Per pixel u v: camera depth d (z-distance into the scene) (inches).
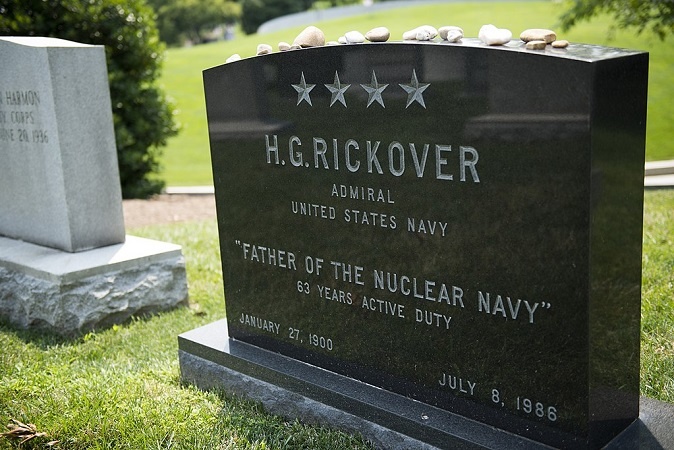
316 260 171.5
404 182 149.8
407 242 152.2
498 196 135.0
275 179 175.9
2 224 280.7
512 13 1577.3
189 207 446.9
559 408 133.9
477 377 145.5
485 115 133.6
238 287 192.2
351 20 1796.3
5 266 254.1
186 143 879.1
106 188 258.7
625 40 1109.7
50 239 260.5
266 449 159.6
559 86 123.0
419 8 1872.5
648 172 458.9
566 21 515.5
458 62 135.3
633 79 126.4
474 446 140.0
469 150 137.4
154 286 253.9
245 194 184.1
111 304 244.4
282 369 176.7
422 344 154.0
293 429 166.9
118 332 237.6
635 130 128.9
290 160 171.5
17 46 248.2
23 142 259.1
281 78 167.9
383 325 160.7
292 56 164.2
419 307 153.0
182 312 254.8
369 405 157.3
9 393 187.8
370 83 150.6
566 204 126.0
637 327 138.3
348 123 157.1
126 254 252.2
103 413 175.6
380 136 151.6
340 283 167.6
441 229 145.4
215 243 331.9
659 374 174.4
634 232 133.0
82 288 239.1
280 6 2432.3
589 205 123.1
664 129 690.2
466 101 135.8
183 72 1283.2
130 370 206.5
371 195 156.5
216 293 271.4
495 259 137.9
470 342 145.3
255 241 184.7
